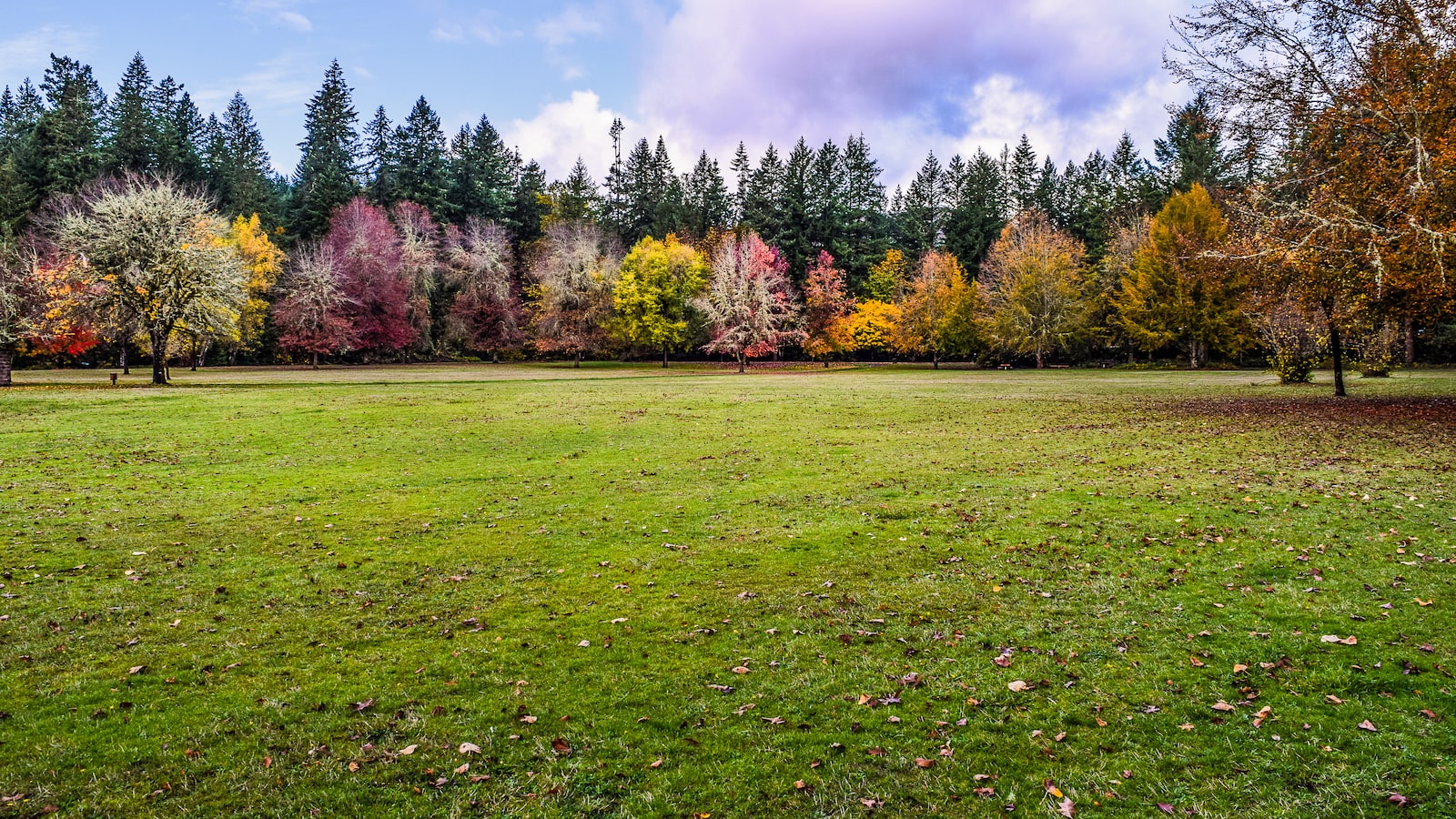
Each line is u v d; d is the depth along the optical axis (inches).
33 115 3191.4
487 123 3816.4
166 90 3380.9
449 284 2925.7
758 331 2546.8
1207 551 389.7
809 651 279.7
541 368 2682.1
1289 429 822.5
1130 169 3533.5
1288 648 268.2
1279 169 941.8
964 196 3725.4
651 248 3009.4
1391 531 405.7
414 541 442.0
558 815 184.5
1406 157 760.3
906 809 185.9
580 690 250.8
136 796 191.8
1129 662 261.7
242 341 2551.7
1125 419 973.2
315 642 291.1
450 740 219.3
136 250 1555.1
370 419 1020.5
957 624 301.4
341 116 3353.8
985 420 1005.2
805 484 594.6
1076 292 2669.8
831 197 3587.6
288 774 201.3
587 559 403.5
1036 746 211.8
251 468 687.7
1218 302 2396.7
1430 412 906.7
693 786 197.0
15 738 218.4
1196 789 190.2
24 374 1900.8
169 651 281.4
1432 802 180.9
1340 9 829.2
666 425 978.1
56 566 386.3
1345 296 880.3
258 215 3085.6
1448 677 240.5
